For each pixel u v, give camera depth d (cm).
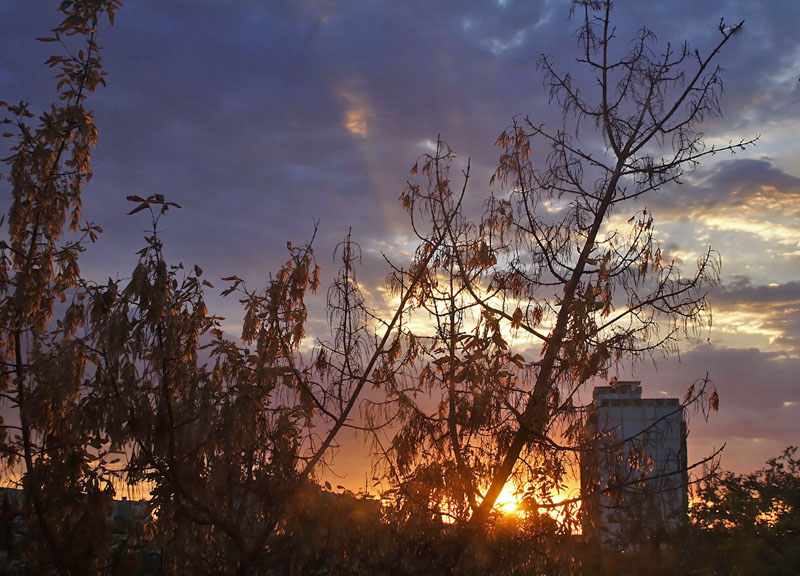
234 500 752
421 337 832
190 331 759
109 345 680
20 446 730
